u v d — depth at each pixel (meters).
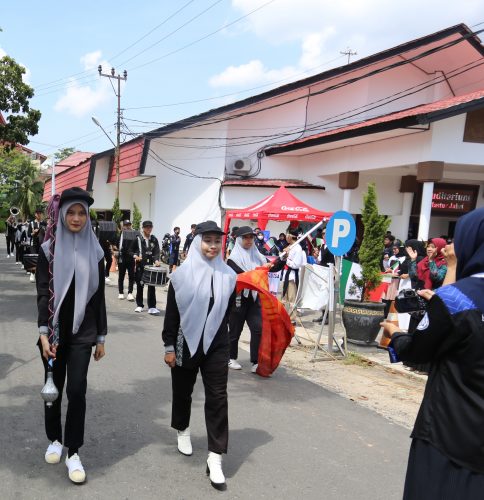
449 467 1.90
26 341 6.84
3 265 16.81
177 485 3.34
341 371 6.48
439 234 17.88
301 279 8.09
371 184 7.98
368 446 4.17
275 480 3.49
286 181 18.64
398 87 17.72
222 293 3.45
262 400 5.15
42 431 3.99
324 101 18.69
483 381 1.86
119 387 5.19
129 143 22.69
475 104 11.09
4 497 3.06
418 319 5.49
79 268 3.22
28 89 14.58
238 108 17.73
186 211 20.19
